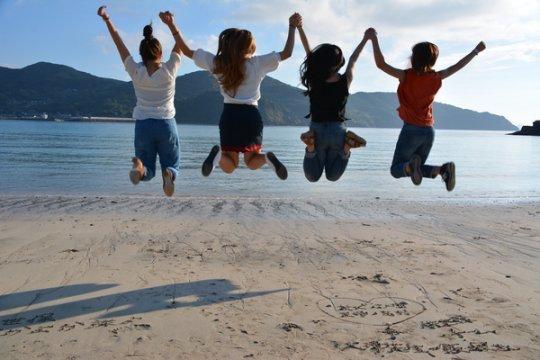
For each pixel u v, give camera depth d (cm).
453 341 374
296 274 531
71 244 630
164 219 815
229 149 401
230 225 778
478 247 668
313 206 999
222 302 445
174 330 385
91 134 5150
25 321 396
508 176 1866
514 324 405
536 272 552
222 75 389
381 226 809
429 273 543
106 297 448
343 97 416
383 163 2398
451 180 431
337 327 397
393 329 395
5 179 1403
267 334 382
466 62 437
